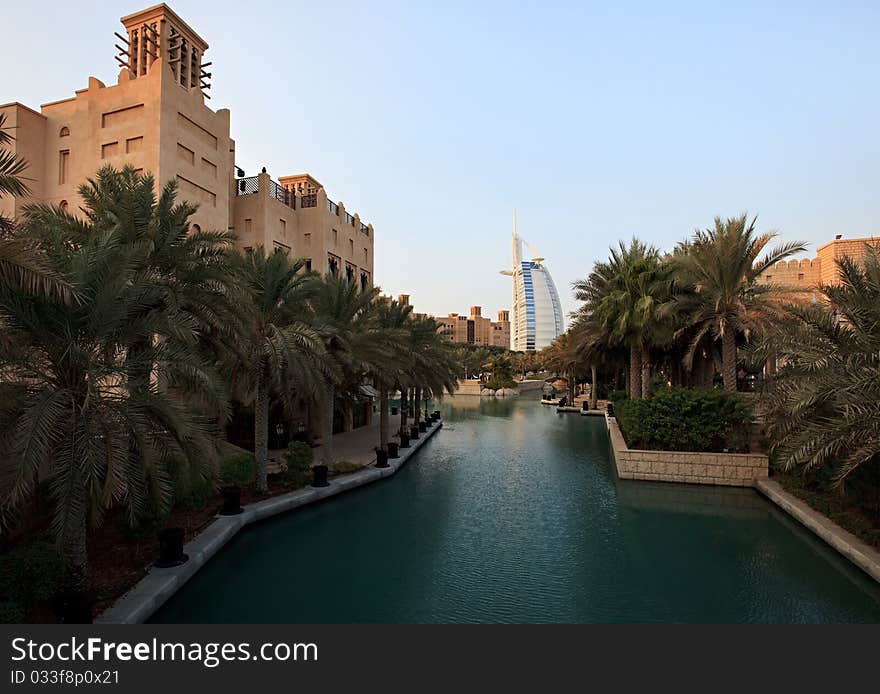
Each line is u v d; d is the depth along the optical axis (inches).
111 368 287.6
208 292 403.5
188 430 305.3
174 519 430.9
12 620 228.1
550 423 1453.0
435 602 319.0
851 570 372.8
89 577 292.5
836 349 440.5
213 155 762.2
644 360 979.3
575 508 545.6
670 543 435.5
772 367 915.4
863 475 423.5
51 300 263.7
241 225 895.7
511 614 303.0
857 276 428.1
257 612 301.9
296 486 570.6
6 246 204.5
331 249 1048.8
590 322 1128.8
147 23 765.3
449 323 7352.4
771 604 318.7
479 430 1283.2
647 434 693.3
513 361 3708.2
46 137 723.4
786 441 478.3
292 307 565.9
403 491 614.5
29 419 245.6
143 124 667.4
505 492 614.5
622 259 1074.7
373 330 676.7
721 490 626.8
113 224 380.5
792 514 502.6
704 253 727.7
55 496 280.4
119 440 279.0
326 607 310.2
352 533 457.4
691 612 307.4
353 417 1180.5
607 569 376.5
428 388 1075.9
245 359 482.6
